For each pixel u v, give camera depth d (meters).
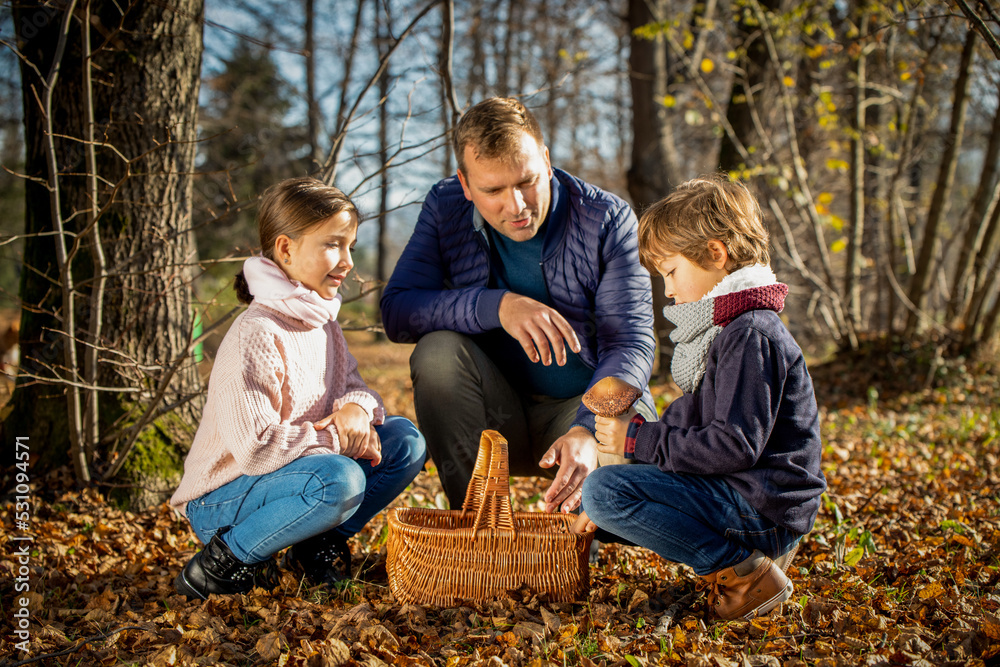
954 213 11.77
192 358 3.56
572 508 2.29
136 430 3.12
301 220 2.22
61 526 2.92
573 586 2.17
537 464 2.86
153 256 3.42
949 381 6.34
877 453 4.37
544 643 1.91
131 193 3.37
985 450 4.33
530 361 2.72
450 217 2.76
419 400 2.57
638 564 2.50
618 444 2.12
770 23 7.17
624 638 1.95
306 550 2.40
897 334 7.20
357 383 2.54
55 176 2.81
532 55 15.30
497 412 2.66
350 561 2.51
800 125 8.16
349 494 2.13
